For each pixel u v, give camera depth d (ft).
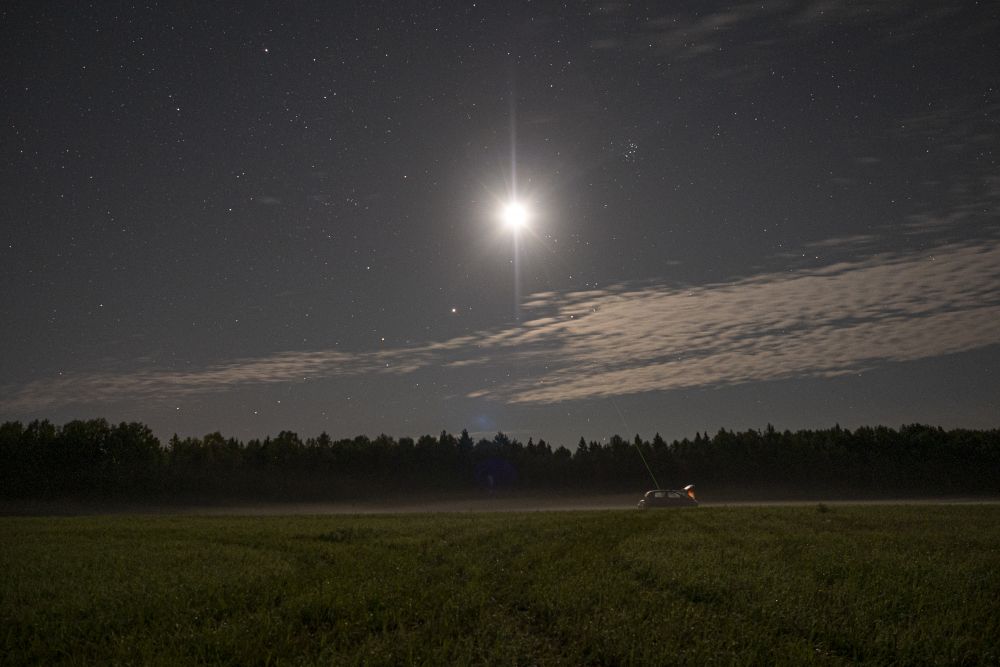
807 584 48.39
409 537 86.63
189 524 115.14
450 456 309.63
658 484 287.48
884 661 33.63
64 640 37.93
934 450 288.10
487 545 76.43
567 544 77.05
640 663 32.45
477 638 37.50
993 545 72.02
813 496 255.50
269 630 38.09
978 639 35.86
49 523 121.29
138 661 33.73
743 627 37.45
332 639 37.50
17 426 263.49
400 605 44.75
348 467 299.99
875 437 302.66
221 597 46.60
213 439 299.58
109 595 47.24
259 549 77.71
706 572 53.67
